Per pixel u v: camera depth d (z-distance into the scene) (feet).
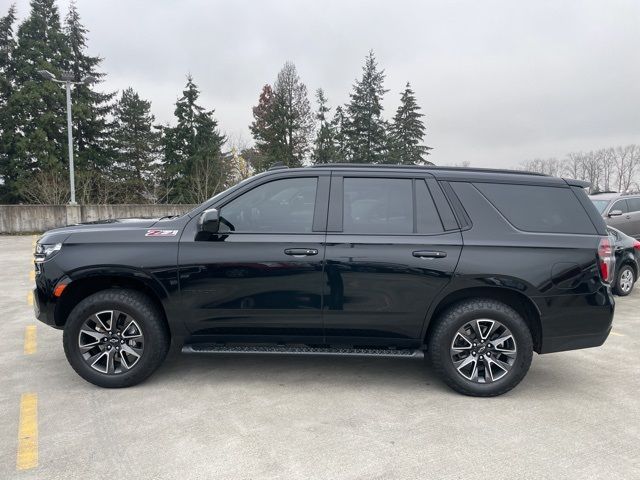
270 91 199.82
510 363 12.86
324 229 13.02
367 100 148.15
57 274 12.95
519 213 13.20
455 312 12.82
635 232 40.04
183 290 12.92
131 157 153.69
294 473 9.30
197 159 139.95
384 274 12.75
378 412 12.07
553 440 10.71
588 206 13.41
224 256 12.87
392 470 9.44
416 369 15.37
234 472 9.32
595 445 10.52
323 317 12.97
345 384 13.98
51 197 105.29
